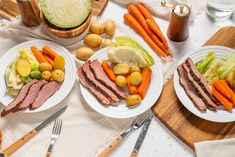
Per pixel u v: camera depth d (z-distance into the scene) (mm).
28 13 1350
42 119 1246
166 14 1460
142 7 1449
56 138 1197
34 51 1337
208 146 1146
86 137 1211
